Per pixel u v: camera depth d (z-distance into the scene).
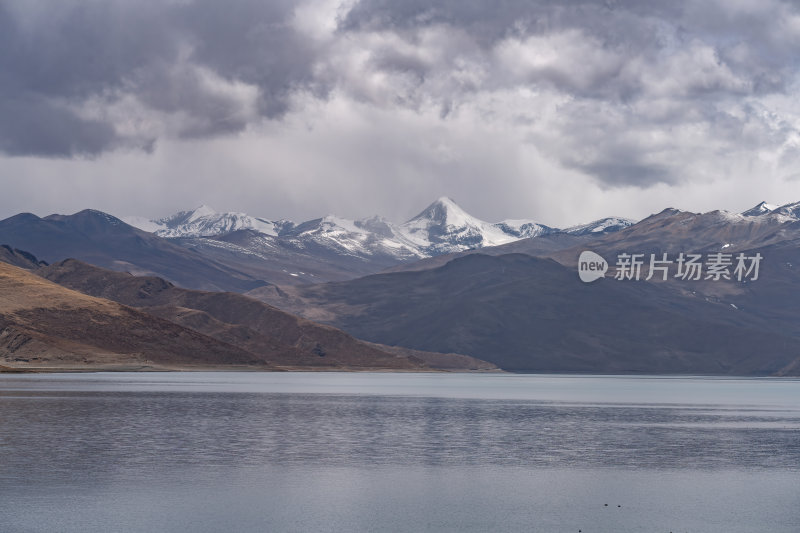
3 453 60.00
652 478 53.00
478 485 50.09
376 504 44.66
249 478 51.28
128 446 64.38
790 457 62.81
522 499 46.22
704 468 57.19
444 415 99.19
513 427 84.75
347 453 62.59
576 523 41.03
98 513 41.84
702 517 42.38
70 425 78.31
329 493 47.22
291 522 40.59
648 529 40.00
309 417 92.12
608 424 89.81
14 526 39.31
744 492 48.62
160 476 51.50
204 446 65.12
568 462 59.44
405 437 73.62
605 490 48.91
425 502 45.25
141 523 40.00
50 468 53.88
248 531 38.84
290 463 57.28
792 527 40.50
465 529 39.75
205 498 45.50
